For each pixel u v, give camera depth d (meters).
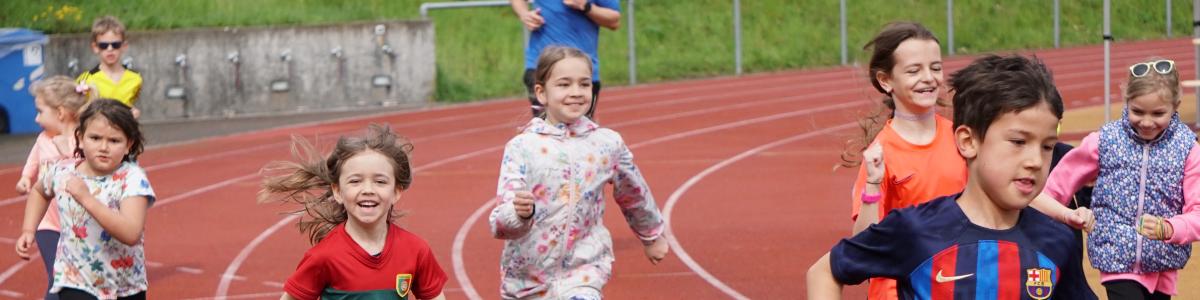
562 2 9.10
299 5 30.41
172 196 13.28
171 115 24.70
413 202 12.50
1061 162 5.60
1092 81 28.50
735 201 12.32
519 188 5.68
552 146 5.80
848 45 37.44
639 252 9.62
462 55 30.23
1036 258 3.36
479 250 9.98
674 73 32.16
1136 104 5.32
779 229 10.69
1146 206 5.41
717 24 36.78
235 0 29.34
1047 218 3.45
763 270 9.00
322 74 25.47
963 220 3.39
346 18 27.84
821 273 3.60
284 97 25.28
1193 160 5.32
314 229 5.15
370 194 4.87
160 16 27.03
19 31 20.88
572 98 5.80
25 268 9.63
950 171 4.91
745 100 24.55
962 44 39.25
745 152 16.36
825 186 13.17
